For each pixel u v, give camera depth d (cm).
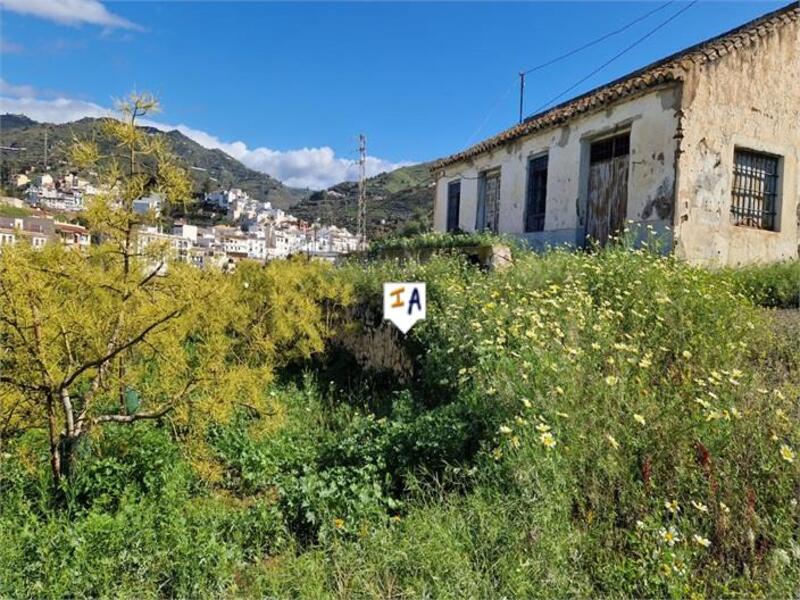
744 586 273
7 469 390
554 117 1099
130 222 391
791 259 944
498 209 1359
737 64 899
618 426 366
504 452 359
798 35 972
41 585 284
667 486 328
